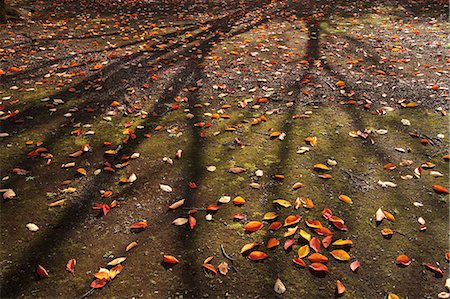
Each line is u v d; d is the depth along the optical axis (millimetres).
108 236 2904
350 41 6816
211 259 2703
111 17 8664
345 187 3354
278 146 3914
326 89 5039
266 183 3416
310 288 2506
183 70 5688
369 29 7469
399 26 7605
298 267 2645
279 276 2590
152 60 6082
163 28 7836
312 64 5852
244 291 2494
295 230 2891
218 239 2871
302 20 8141
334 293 2473
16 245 2834
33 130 4230
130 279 2574
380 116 4402
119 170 3607
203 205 3188
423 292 2475
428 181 3410
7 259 2723
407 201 3195
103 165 3682
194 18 8633
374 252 2748
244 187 3373
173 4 9859
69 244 2840
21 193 3334
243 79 5398
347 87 5078
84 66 5875
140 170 3604
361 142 3951
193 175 3527
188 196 3281
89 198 3279
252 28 7695
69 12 8961
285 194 3283
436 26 7508
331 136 4051
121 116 4496
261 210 3133
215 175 3525
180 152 3799
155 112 4586
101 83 5285
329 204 3172
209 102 4805
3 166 3664
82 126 4301
